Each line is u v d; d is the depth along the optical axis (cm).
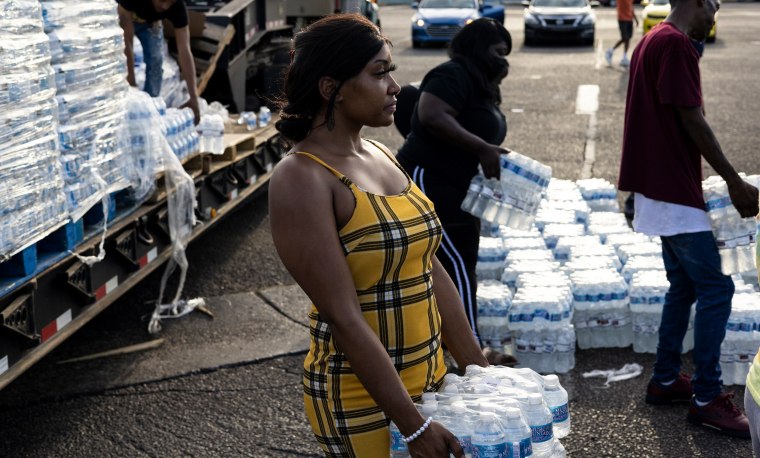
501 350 500
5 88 342
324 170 223
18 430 432
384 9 3656
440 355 246
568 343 479
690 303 428
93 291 445
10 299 364
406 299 229
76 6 430
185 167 605
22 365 370
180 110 598
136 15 636
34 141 369
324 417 235
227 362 504
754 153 1007
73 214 413
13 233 351
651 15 1909
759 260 247
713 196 406
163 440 421
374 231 222
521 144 1088
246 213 820
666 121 395
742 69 1711
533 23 2173
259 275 658
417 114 442
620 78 1623
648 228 407
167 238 552
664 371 438
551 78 1642
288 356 515
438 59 1930
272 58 1119
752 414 244
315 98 227
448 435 218
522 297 481
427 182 439
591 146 1072
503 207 440
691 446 404
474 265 455
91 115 438
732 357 467
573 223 652
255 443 418
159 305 559
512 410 220
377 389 220
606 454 400
